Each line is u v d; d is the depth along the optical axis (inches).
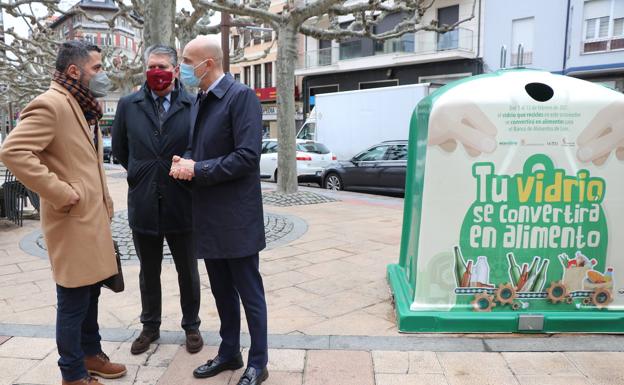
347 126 609.3
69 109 97.3
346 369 117.7
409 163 167.6
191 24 455.2
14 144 89.1
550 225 132.0
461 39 948.0
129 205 127.9
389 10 429.7
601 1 794.2
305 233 269.4
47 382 113.3
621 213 131.8
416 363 120.0
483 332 134.1
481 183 131.3
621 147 129.8
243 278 107.9
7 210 298.8
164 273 194.4
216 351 128.5
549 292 134.1
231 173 100.0
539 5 863.1
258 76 1397.6
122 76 668.1
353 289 176.1
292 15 394.3
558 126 129.1
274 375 115.4
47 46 666.2
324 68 1128.8
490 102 129.0
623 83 812.0
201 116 107.0
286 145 414.9
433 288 136.2
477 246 133.7
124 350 129.3
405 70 1033.5
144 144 122.6
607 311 134.3
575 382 110.6
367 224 294.2
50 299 168.2
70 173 97.7
